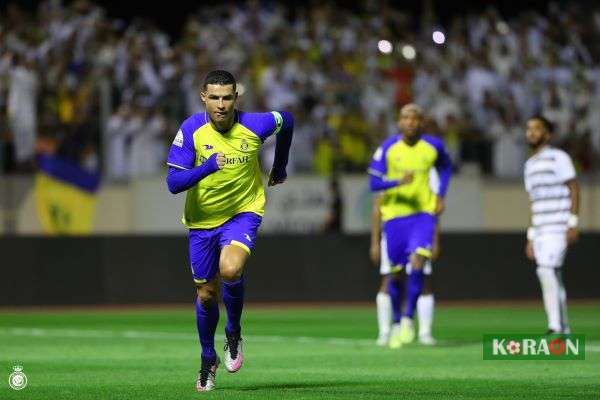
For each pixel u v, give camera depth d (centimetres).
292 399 2170
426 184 3578
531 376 2634
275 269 6241
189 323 4850
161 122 6556
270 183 2453
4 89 6284
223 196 2273
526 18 8019
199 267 2294
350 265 6341
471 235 6412
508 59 7619
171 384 2453
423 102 7144
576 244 6488
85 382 2503
